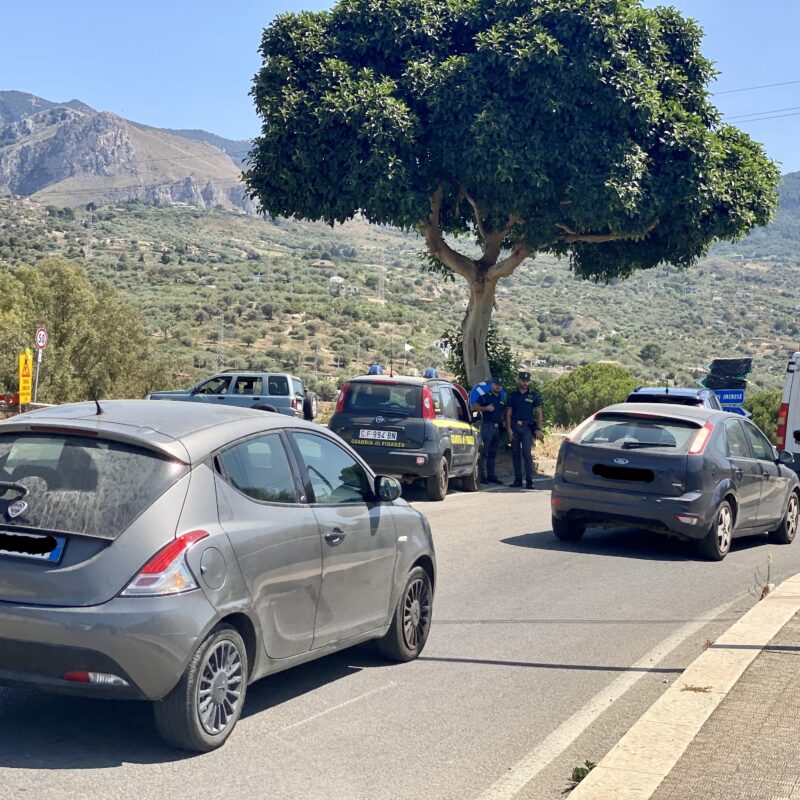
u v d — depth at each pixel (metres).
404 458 16.69
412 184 21.98
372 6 22.22
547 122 21.58
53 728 5.62
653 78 22.39
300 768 5.25
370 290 195.75
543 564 11.70
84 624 4.97
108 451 5.44
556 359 151.50
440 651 7.77
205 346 109.00
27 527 5.21
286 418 6.51
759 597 10.19
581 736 5.99
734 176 23.06
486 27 22.33
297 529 6.02
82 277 50.69
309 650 6.23
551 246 25.52
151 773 5.05
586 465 12.74
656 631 8.64
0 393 44.25
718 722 5.76
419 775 5.25
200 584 5.23
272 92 22.22
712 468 12.36
